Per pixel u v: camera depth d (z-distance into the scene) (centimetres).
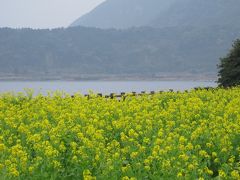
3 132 1869
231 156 1600
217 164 1603
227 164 1534
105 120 2175
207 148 1705
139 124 2062
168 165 1396
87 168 1434
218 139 1745
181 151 1561
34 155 1650
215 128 1920
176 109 2428
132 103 2498
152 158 1466
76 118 2120
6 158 1488
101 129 1903
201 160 1572
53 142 1680
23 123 2061
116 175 1360
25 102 2845
